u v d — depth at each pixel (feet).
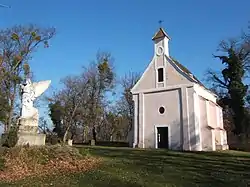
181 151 90.68
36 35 111.65
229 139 124.77
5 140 59.52
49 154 57.67
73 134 165.17
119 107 188.24
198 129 98.94
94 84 161.68
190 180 41.57
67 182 40.24
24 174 47.39
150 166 54.75
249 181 41.47
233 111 131.85
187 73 110.32
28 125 68.08
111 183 38.93
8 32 108.58
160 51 112.06
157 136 105.81
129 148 102.17
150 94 110.83
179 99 102.94
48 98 164.45
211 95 123.34
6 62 104.32
